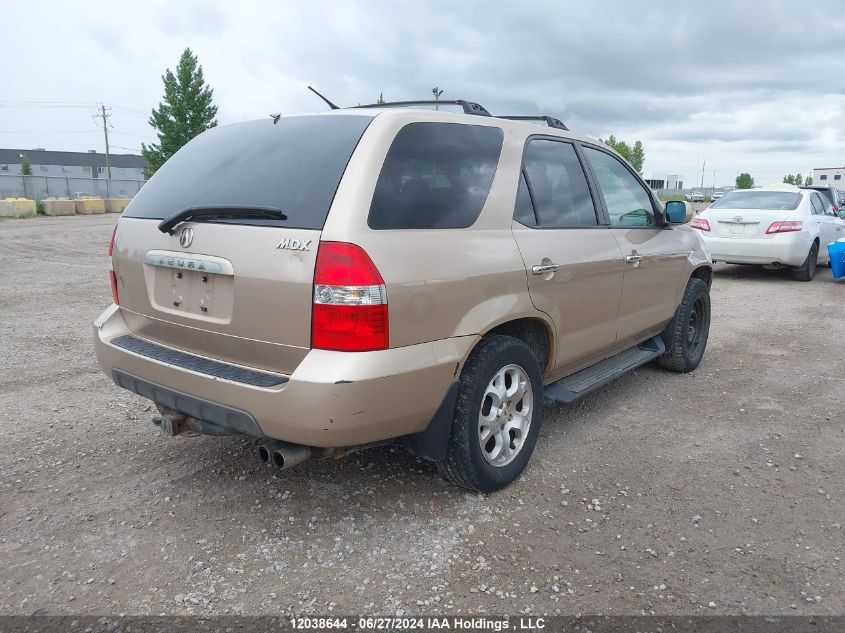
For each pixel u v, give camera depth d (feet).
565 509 11.00
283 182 9.69
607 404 16.19
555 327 12.16
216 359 10.07
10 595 8.66
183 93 138.72
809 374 18.89
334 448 9.73
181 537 10.03
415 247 9.40
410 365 9.20
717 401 16.49
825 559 9.68
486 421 10.96
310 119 10.78
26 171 243.19
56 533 10.10
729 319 26.78
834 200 54.13
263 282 9.09
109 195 140.77
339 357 8.71
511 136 11.91
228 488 11.53
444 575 9.18
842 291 34.47
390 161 9.61
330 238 8.75
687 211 16.10
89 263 42.16
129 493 11.34
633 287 14.67
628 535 10.24
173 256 10.21
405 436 10.32
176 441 13.50
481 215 10.72
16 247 52.03
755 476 12.34
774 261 36.11
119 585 8.90
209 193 10.40
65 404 15.57
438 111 10.87
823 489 11.85
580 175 13.70
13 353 19.88
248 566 9.34
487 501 11.18
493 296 10.54
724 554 9.78
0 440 13.44
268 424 9.02
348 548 9.78
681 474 12.37
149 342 11.19
